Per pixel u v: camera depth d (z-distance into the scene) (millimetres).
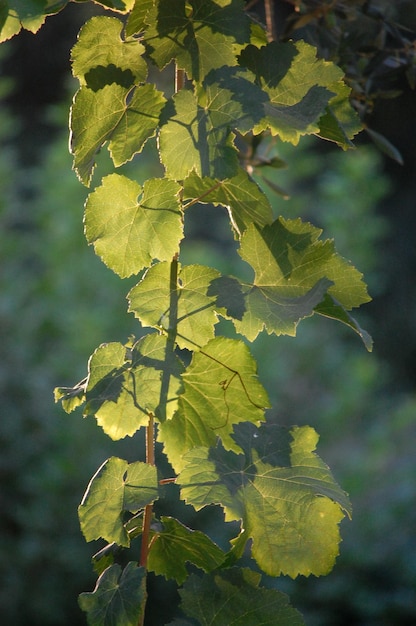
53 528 4410
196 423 1507
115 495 1441
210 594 1458
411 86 1934
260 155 2090
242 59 1479
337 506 1461
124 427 1459
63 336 5016
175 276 1481
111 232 1470
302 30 1916
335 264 1481
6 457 4398
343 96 1562
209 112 1438
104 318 4910
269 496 1467
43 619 4355
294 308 1453
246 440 1490
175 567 1541
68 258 5145
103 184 1464
